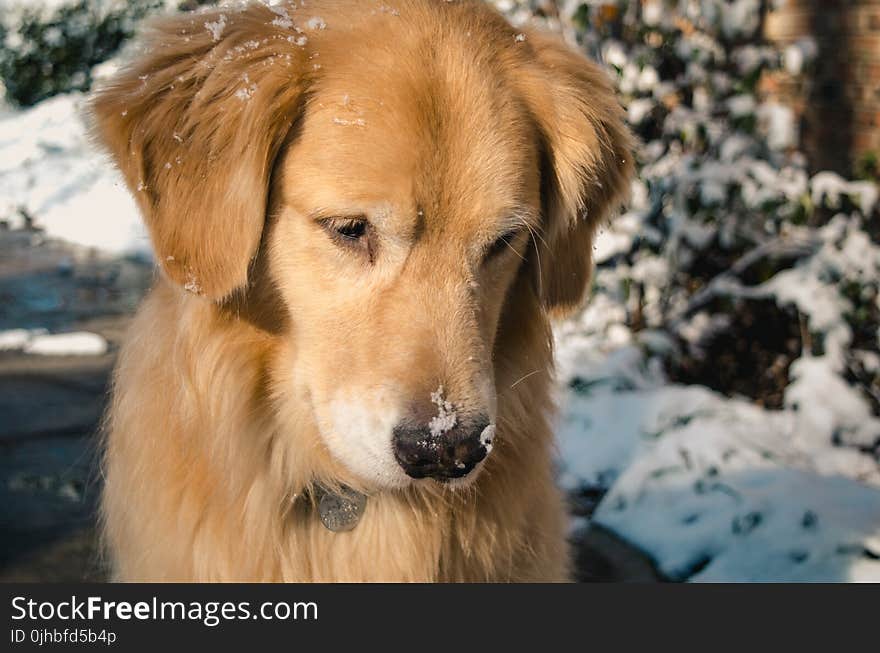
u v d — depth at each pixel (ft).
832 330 21.02
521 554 11.99
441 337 10.03
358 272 10.37
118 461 11.68
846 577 14.69
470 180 10.33
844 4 25.39
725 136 23.00
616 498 17.56
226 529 11.02
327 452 11.00
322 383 10.47
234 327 10.94
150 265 33.35
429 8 11.11
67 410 21.54
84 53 53.83
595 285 23.30
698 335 23.32
